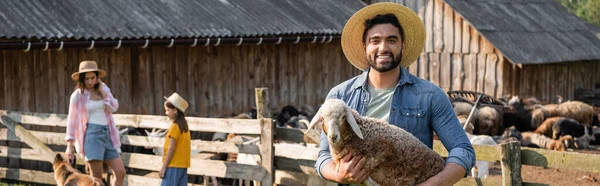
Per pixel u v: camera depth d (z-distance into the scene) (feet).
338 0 72.69
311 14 64.08
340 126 12.78
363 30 14.99
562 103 68.23
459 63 78.02
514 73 76.69
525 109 65.26
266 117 34.68
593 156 24.59
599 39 90.99
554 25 87.45
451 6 77.30
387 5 14.61
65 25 44.52
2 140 42.83
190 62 55.67
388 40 14.24
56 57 46.80
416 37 14.96
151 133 43.50
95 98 30.73
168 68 54.03
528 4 90.48
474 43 76.95
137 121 36.47
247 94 60.39
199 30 51.16
